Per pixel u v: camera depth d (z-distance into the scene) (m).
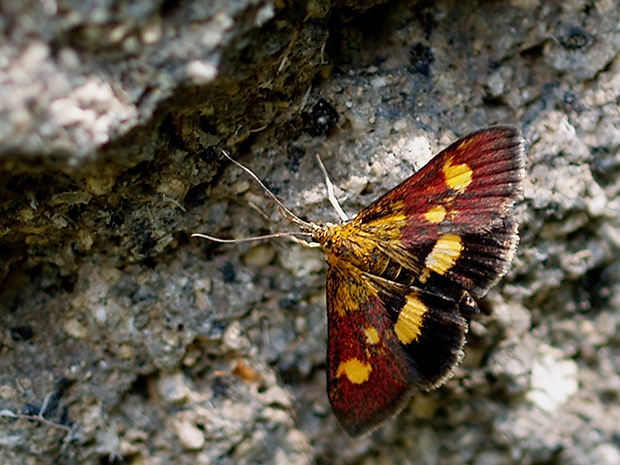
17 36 0.06
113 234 0.07
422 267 0.06
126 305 0.07
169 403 0.07
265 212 0.07
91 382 0.07
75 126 0.06
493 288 0.07
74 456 0.07
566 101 0.07
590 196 0.07
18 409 0.07
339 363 0.07
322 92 0.07
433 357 0.06
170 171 0.06
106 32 0.06
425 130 0.07
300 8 0.06
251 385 0.07
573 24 0.07
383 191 0.07
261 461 0.07
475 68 0.07
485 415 0.07
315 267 0.07
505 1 0.07
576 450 0.07
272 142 0.07
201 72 0.06
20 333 0.07
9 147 0.06
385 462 0.07
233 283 0.07
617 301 0.07
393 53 0.07
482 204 0.06
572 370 0.07
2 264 0.06
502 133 0.06
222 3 0.06
